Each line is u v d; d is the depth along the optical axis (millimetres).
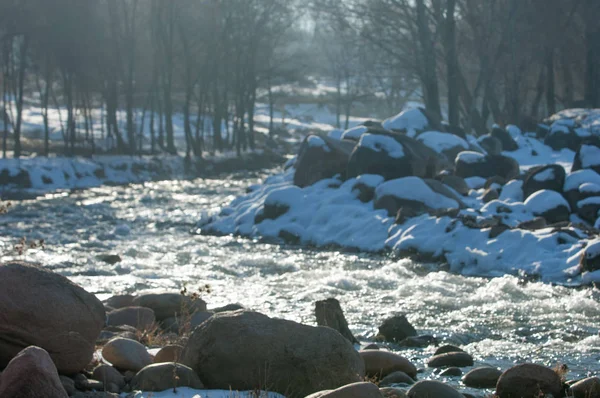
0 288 6918
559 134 35781
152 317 10852
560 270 15734
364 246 20281
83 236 23672
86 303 7316
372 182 23375
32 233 24125
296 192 24141
